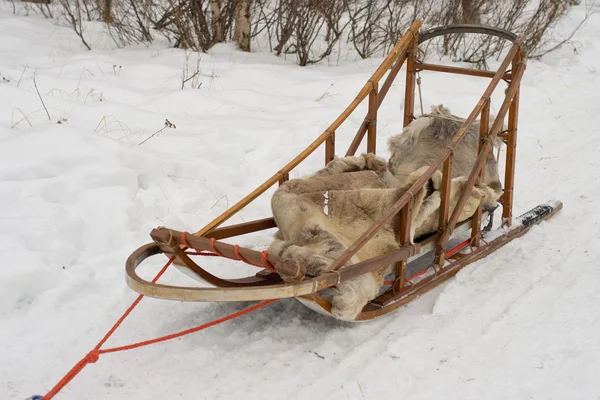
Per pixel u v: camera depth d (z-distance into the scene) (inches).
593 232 198.8
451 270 172.9
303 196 156.0
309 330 152.3
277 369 137.8
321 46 405.1
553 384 129.6
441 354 140.9
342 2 402.9
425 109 303.6
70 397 130.5
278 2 401.1
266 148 253.3
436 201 161.2
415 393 128.9
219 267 183.3
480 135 175.2
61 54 336.2
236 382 133.9
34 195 190.5
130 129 244.2
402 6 398.3
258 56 373.1
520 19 442.0
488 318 154.5
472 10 403.9
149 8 405.7
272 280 162.7
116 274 175.9
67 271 171.9
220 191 224.1
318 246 145.4
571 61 399.9
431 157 192.4
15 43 339.6
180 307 163.6
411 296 160.7
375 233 145.0
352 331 150.6
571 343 142.9
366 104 302.5
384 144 267.9
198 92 285.3
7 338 147.6
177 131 248.2
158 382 134.6
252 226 168.9
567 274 174.1
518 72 181.6
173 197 215.5
